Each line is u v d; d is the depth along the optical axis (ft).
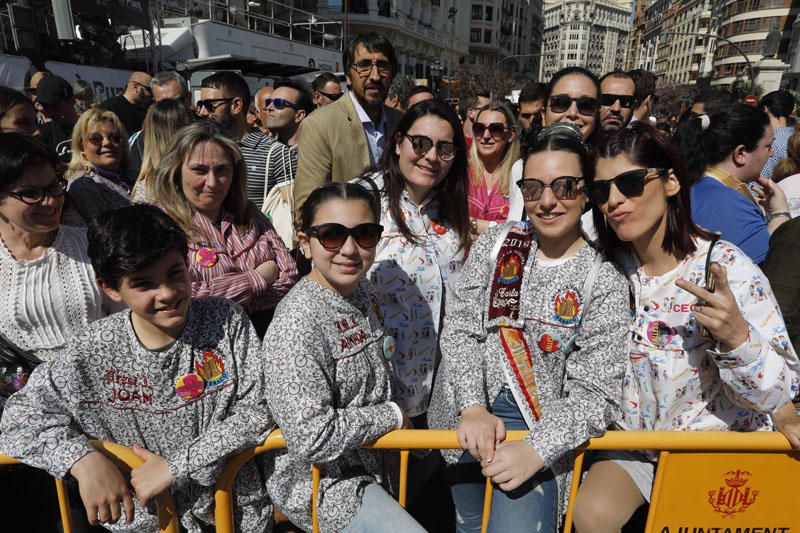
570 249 5.92
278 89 18.31
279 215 12.24
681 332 5.31
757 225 8.05
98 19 34.19
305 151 10.99
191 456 4.99
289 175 13.71
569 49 499.10
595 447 5.29
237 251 8.04
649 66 364.38
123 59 36.35
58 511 6.31
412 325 7.27
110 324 5.18
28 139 5.90
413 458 7.85
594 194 5.35
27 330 6.17
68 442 4.87
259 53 58.29
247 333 5.67
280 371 5.04
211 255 7.63
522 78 177.88
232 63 40.22
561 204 5.48
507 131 11.85
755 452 5.14
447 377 6.18
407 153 7.02
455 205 7.76
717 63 226.79
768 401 4.85
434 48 160.97
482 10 221.66
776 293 7.60
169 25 49.65
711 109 9.46
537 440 5.11
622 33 571.28
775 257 7.68
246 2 59.67
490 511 5.69
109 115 10.16
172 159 7.47
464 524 6.36
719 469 5.19
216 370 5.37
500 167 12.29
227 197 8.20
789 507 5.28
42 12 31.50
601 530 5.40
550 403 5.69
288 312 5.28
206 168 7.46
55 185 6.03
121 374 5.19
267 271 8.12
